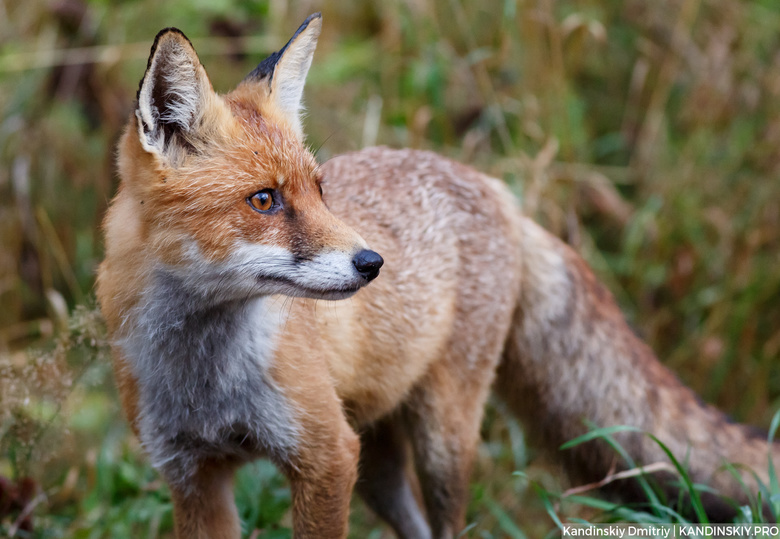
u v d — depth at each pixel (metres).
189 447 6.86
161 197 6.10
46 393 7.89
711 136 11.95
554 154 11.26
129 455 9.40
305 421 6.63
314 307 6.98
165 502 8.62
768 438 8.13
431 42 11.72
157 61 5.94
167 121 6.18
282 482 8.99
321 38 12.86
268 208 6.20
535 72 11.48
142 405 6.76
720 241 11.38
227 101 6.61
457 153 11.50
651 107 12.38
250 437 6.82
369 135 11.27
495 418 10.55
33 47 11.71
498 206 8.76
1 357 9.32
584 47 12.94
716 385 11.03
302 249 6.12
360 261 6.10
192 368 6.64
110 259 6.52
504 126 11.53
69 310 11.24
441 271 8.08
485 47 12.04
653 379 8.84
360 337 7.42
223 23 12.26
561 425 9.01
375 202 7.92
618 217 11.80
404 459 8.94
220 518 7.11
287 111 7.02
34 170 11.63
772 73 12.05
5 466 9.48
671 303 11.52
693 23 12.64
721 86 12.12
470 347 8.31
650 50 12.70
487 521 9.62
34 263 11.37
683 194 11.65
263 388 6.57
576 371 8.91
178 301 6.44
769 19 12.42
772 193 11.37
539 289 8.94
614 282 11.44
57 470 9.67
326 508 6.77
